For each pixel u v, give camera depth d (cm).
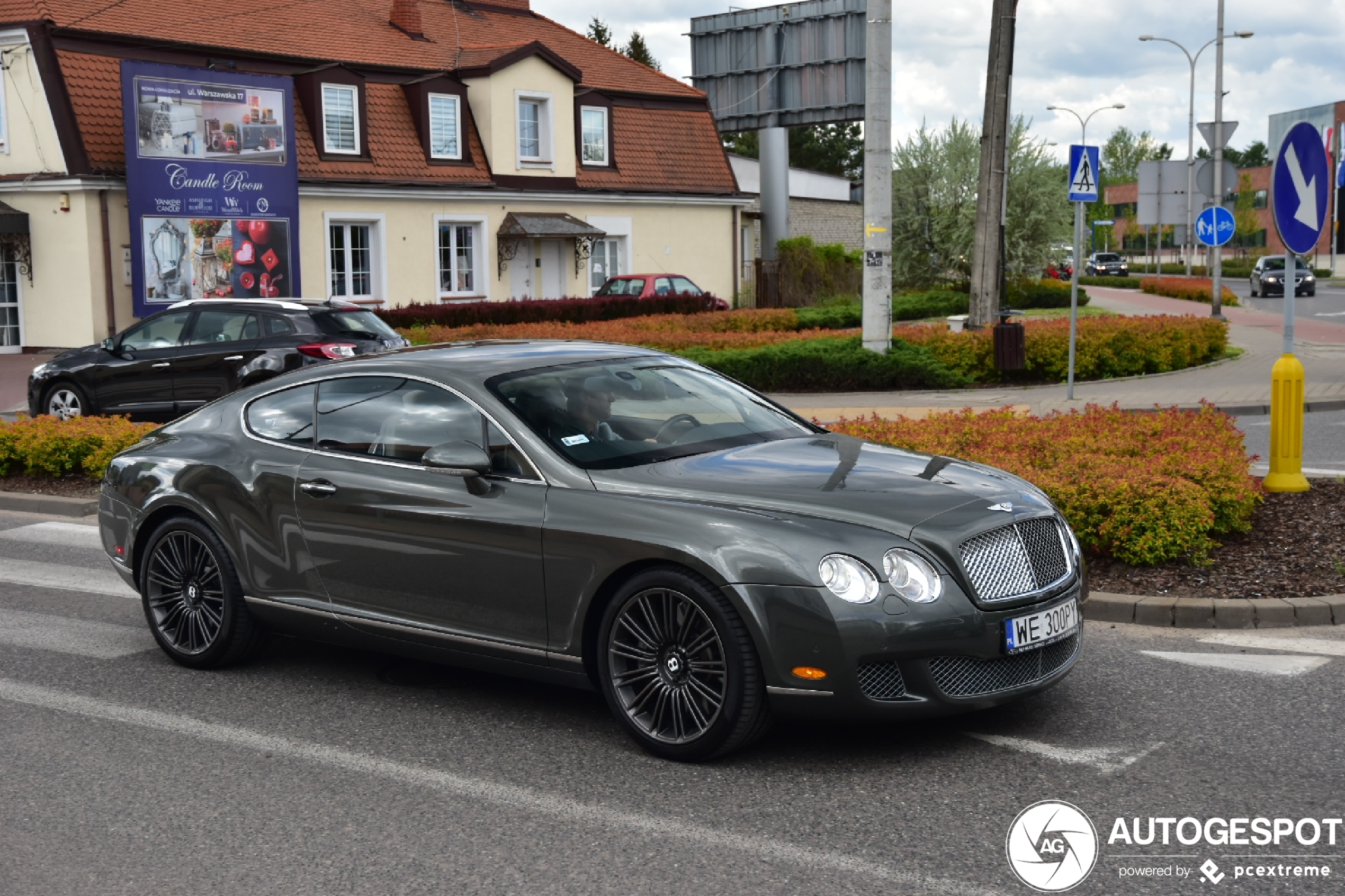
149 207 2569
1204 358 2122
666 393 594
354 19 3294
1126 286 6144
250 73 2764
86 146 2530
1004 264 2356
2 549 958
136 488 658
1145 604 672
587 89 3544
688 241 3803
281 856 421
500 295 3334
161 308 2608
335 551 584
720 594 475
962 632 465
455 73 3241
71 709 582
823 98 4031
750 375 1881
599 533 501
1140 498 737
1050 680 496
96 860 421
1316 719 520
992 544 482
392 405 586
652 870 402
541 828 438
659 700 500
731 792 464
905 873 395
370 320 1559
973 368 1892
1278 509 850
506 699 585
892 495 495
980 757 488
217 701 592
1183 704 542
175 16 2844
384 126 3094
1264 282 5066
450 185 3153
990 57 2280
